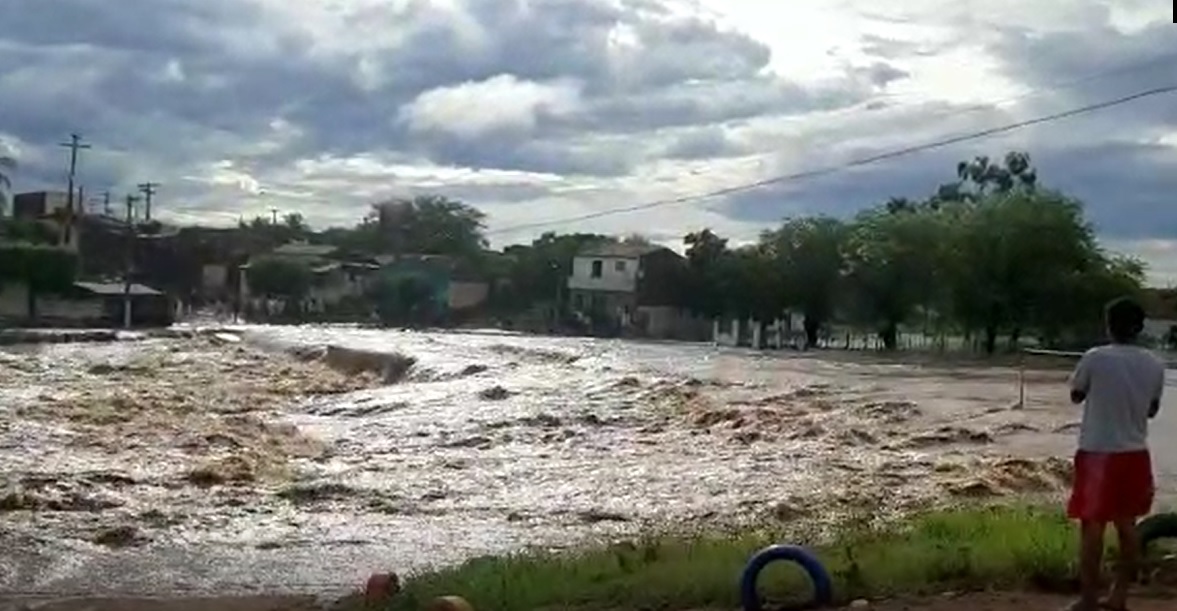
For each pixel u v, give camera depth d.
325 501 21.06
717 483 22.27
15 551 16.83
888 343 72.56
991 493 20.17
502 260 117.12
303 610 12.80
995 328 63.59
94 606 13.81
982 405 31.16
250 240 128.88
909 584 10.15
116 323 90.31
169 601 14.05
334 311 112.81
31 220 103.81
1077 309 61.38
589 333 98.00
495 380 40.94
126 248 106.62
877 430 27.42
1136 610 8.98
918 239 70.31
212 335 71.69
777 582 10.22
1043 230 61.75
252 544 17.66
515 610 10.40
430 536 18.19
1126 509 8.52
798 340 81.44
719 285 88.75
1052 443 25.08
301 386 44.53
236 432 29.06
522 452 27.06
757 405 31.47
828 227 78.62
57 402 34.53
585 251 105.06
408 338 67.06
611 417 31.56
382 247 128.62
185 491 21.56
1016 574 10.23
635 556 12.20
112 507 20.05
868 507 19.14
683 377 39.22
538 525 18.97
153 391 40.06
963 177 83.56
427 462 25.72
